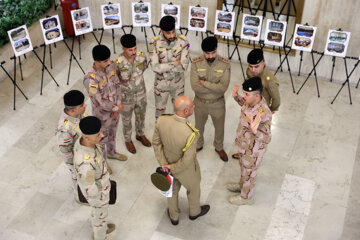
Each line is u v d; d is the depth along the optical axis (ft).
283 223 15.17
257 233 14.89
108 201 13.16
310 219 15.29
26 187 16.48
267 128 13.32
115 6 20.10
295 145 17.89
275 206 15.70
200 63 14.98
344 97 20.03
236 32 21.58
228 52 20.71
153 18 22.25
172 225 15.14
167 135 12.44
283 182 16.51
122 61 15.35
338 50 18.51
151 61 16.12
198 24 19.93
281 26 18.79
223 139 16.97
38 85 21.06
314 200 15.89
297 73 21.31
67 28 23.24
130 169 17.08
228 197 15.98
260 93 12.96
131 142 17.71
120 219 15.34
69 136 12.84
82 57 22.71
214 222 15.21
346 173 16.81
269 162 17.22
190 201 14.46
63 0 21.99
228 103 19.85
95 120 11.51
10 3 23.08
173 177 13.50
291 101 19.86
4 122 19.13
